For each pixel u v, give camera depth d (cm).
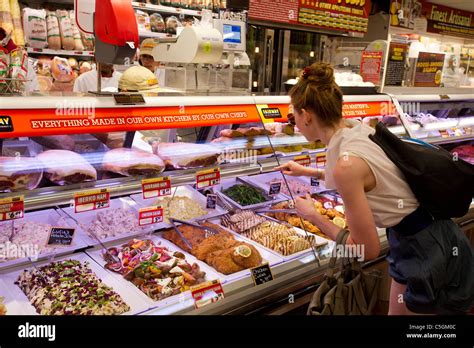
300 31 495
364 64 391
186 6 491
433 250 186
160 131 221
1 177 166
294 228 238
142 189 205
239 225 232
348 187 168
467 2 536
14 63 176
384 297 261
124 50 180
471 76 500
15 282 170
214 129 235
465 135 379
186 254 204
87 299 163
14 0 403
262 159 252
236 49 246
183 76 236
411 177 179
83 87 383
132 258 191
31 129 160
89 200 189
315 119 185
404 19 506
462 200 188
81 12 200
